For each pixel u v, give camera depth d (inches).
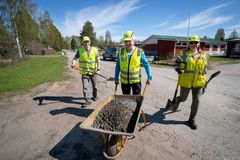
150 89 273.3
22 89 265.1
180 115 171.2
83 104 191.9
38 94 242.2
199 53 135.9
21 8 964.0
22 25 992.9
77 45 3125.0
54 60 839.7
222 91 261.9
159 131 140.2
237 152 114.0
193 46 133.0
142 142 124.6
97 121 106.3
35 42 1619.1
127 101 129.8
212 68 557.0
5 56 697.6
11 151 116.0
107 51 858.8
